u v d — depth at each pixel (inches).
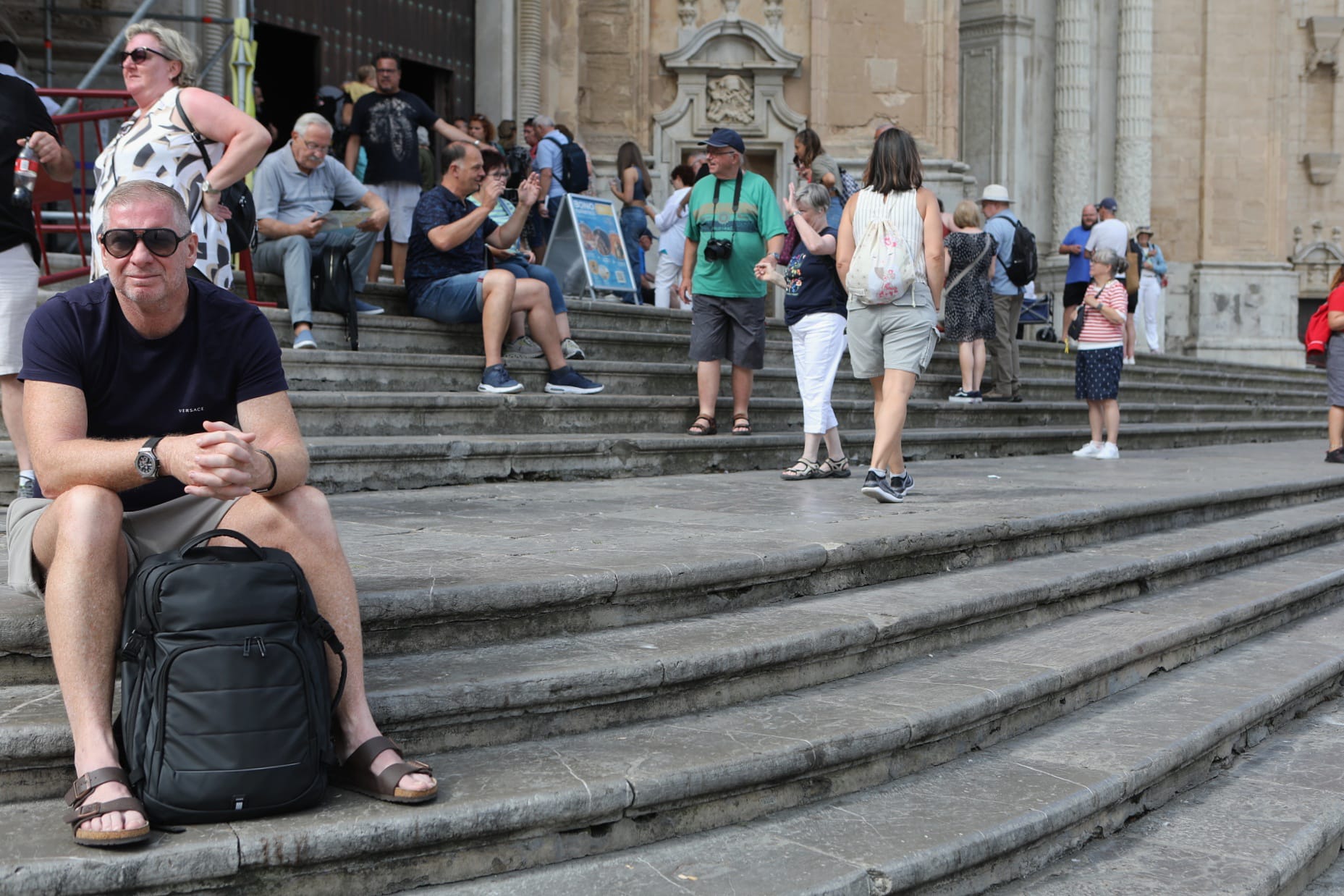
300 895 100.4
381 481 240.8
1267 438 540.7
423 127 466.9
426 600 135.2
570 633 147.8
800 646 147.5
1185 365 674.8
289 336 284.8
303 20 527.5
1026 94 866.1
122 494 115.0
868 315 248.8
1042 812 126.3
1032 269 440.1
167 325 114.0
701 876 108.9
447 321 310.2
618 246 467.2
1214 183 954.1
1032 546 219.8
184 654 99.8
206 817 99.7
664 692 135.6
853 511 225.9
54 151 181.9
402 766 108.1
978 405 412.8
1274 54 952.3
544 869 109.6
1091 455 393.1
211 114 166.2
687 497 245.1
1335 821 143.3
